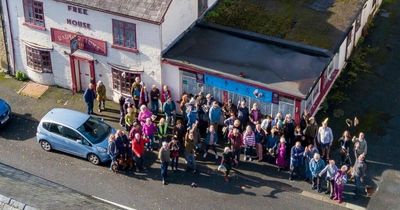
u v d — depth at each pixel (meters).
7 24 36.09
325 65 32.84
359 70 37.47
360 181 29.22
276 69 32.50
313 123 30.81
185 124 32.59
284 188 29.98
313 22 35.69
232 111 32.06
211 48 33.94
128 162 30.83
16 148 32.53
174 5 33.22
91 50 34.62
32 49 36.03
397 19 41.56
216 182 30.36
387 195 29.69
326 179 29.27
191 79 33.44
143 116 31.80
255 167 31.14
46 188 19.44
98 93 34.41
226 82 32.53
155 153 32.00
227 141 32.47
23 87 36.72
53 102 35.72
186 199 29.45
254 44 34.25
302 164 30.20
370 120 34.09
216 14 36.19
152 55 33.38
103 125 31.94
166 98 33.25
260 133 30.81
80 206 18.34
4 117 33.56
